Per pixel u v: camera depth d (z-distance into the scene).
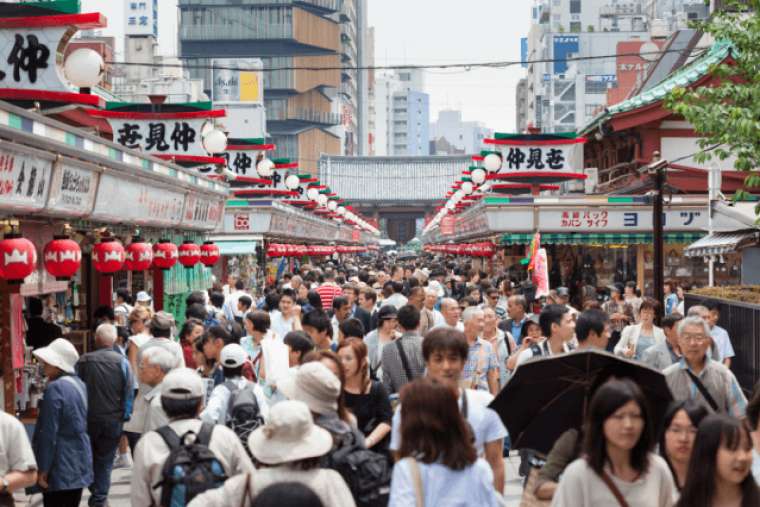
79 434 9.45
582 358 6.18
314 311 11.39
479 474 5.34
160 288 21.42
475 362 11.34
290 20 141.00
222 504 5.69
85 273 18.02
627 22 100.50
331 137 156.50
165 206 18.48
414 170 131.00
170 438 6.69
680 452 5.96
